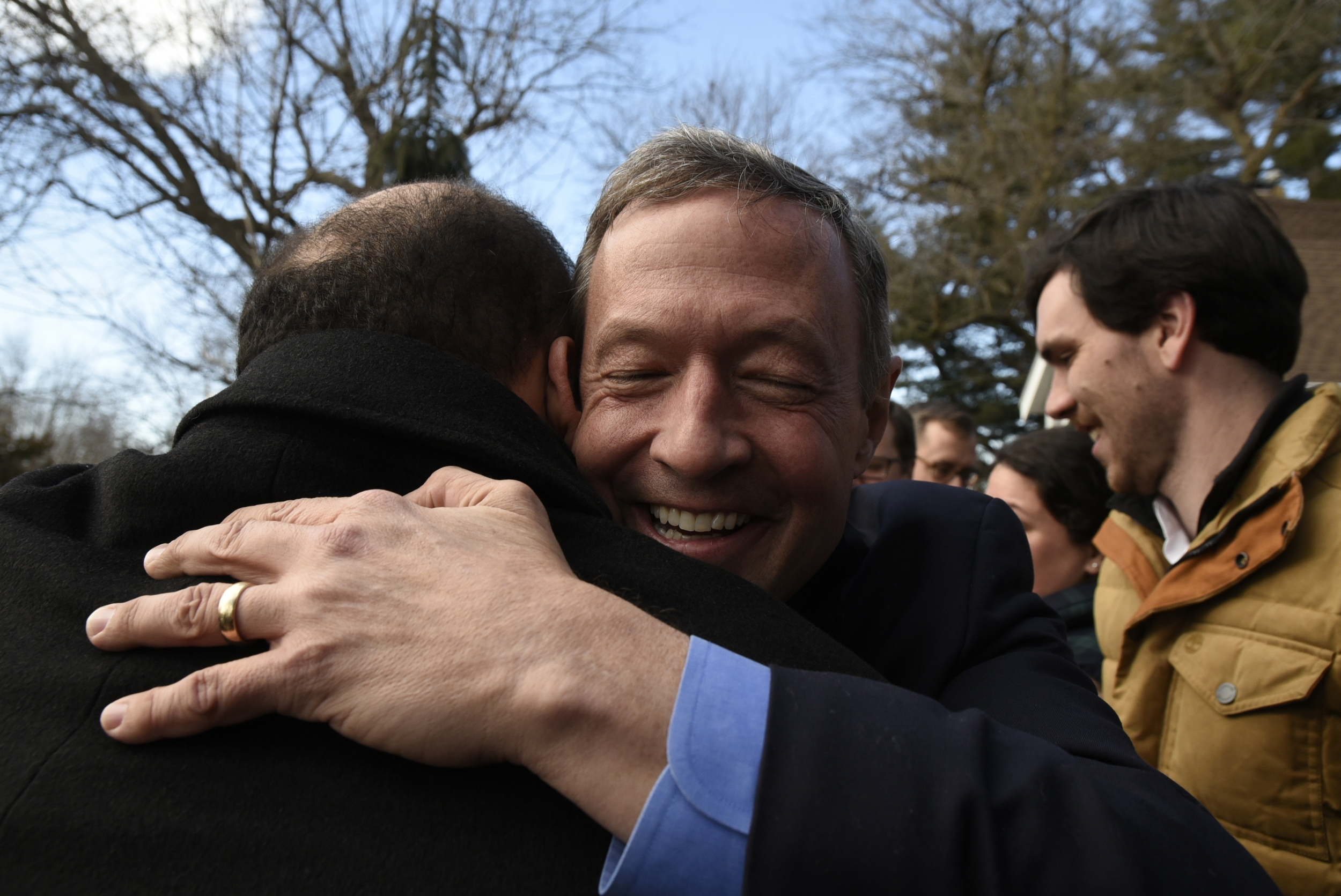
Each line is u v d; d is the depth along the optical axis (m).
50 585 0.85
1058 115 16.17
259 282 1.06
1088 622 2.72
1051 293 2.12
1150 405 1.91
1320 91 16.17
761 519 1.19
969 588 1.25
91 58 8.58
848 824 0.72
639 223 1.14
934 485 1.49
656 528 1.22
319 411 0.89
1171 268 1.81
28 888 0.69
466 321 1.04
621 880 0.74
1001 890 0.71
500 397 0.98
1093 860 0.73
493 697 0.74
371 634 0.76
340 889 0.71
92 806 0.72
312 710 0.76
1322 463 1.64
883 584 1.28
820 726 0.77
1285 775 1.53
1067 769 0.81
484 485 0.91
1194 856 0.78
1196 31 16.88
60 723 0.77
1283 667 1.53
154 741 0.76
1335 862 1.49
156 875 0.70
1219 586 1.66
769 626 0.92
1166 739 1.77
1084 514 2.88
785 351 1.11
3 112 8.48
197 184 9.12
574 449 1.21
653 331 1.10
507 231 1.10
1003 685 1.10
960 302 16.75
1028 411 7.60
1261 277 1.76
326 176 9.17
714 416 1.10
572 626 0.78
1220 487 1.74
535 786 0.79
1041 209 15.95
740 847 0.74
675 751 0.75
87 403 9.72
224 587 0.80
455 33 8.34
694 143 1.17
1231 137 16.83
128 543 0.89
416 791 0.76
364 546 0.81
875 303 1.29
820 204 1.18
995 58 17.19
